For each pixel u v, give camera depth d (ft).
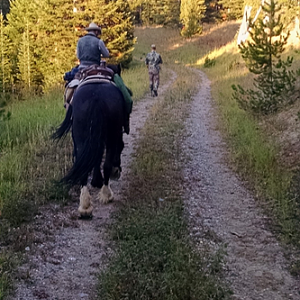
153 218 18.01
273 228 18.26
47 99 49.88
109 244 16.55
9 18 118.42
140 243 15.69
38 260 15.10
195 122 39.27
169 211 18.74
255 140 30.07
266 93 37.09
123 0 101.14
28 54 95.25
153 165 25.18
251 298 13.37
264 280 14.44
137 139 32.19
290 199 20.17
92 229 17.83
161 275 13.73
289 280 14.47
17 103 47.85
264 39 36.47
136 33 201.05
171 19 202.18
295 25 71.97
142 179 23.26
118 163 20.10
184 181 23.85
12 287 13.24
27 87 77.41
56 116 36.19
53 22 94.38
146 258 14.60
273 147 28.17
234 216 19.74
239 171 25.61
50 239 16.62
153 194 21.09
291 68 47.11
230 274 14.82
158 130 34.58
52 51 95.55
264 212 19.84
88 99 16.93
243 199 21.68
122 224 17.58
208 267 14.85
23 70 94.94
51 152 26.66
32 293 13.21
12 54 105.81
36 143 28.14
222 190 23.00
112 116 17.13
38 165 23.45
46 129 30.94
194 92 59.77
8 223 17.24
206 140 33.17
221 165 27.12
